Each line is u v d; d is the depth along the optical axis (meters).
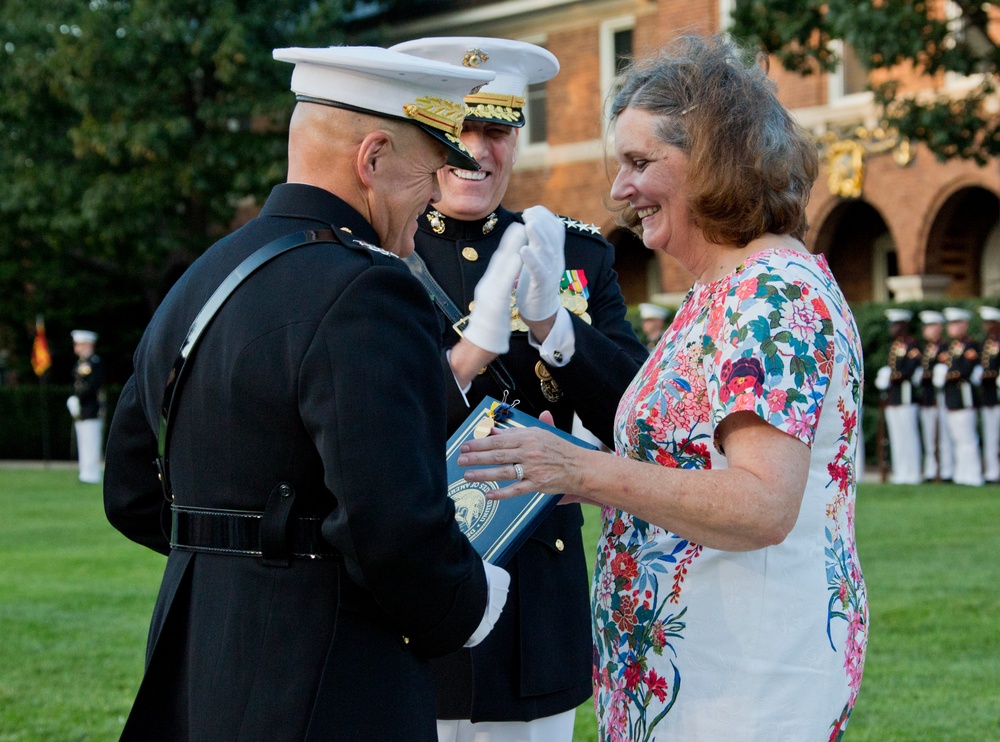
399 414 1.98
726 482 2.16
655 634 2.39
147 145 20.48
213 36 20.78
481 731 2.92
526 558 2.97
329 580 2.05
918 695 5.36
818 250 19.06
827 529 2.33
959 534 9.75
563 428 3.14
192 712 2.08
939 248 18.12
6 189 22.02
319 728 1.99
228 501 2.09
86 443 17.73
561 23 21.25
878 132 18.03
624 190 2.44
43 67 21.30
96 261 24.81
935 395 15.69
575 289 3.16
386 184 2.19
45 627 7.10
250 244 2.15
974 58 13.40
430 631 2.06
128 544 10.55
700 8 19.31
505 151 3.12
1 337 25.23
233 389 2.04
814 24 13.74
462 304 3.09
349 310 2.00
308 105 2.19
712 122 2.31
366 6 23.89
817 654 2.30
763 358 2.19
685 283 19.91
